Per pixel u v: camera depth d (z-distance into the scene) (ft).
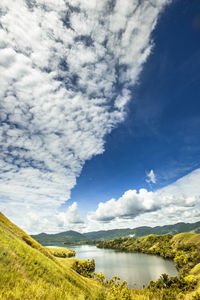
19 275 50.47
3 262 52.85
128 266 531.50
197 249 522.88
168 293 175.73
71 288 68.64
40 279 56.65
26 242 113.70
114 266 533.96
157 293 181.78
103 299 65.98
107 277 387.14
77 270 348.59
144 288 265.75
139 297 110.01
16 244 75.66
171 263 574.15
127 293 86.74
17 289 38.78
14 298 34.81
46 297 40.91
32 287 43.83
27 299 36.11
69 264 376.27
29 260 66.85
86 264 410.11
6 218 133.28
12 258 58.75
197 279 219.82
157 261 625.82
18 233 119.96
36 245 118.21
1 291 36.35
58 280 68.33
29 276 55.11
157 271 449.89
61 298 44.50
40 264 71.46
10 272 49.01
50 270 73.10
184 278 237.25
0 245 63.16
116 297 71.15
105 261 647.15
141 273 430.20
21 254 67.56
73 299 49.70
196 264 343.05
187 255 465.06
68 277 90.63
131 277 389.60
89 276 330.54
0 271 46.55
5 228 106.32
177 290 201.77
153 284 257.34
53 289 49.11
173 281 246.88
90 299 63.72
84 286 98.78
